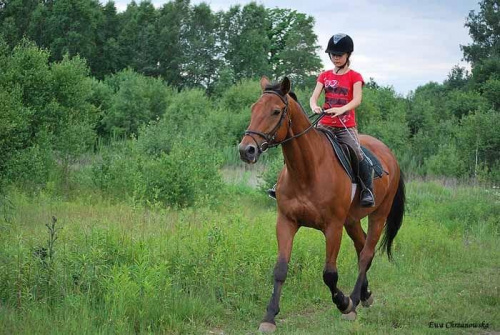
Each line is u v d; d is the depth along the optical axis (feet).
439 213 55.62
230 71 201.67
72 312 21.45
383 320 24.41
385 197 27.96
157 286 23.97
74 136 58.95
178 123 127.95
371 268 33.42
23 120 50.49
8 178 47.14
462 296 28.63
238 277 26.94
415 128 132.77
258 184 66.90
